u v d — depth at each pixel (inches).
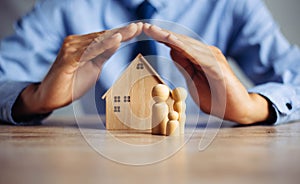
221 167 11.3
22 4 48.1
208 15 42.6
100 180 9.6
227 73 24.2
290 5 49.9
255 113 25.6
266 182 9.4
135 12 37.0
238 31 43.7
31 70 41.5
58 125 25.5
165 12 38.2
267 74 41.6
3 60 39.5
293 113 28.8
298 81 37.6
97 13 41.5
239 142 17.3
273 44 41.8
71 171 10.9
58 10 44.4
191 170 10.9
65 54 24.8
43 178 9.9
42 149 15.1
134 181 9.5
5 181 9.6
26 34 42.9
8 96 26.9
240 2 43.0
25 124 26.7
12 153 14.2
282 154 13.8
